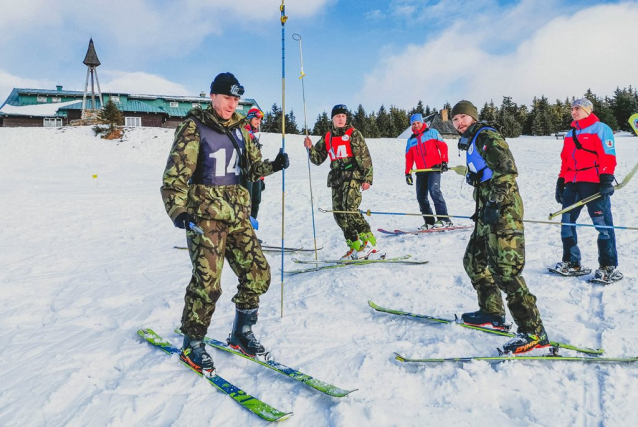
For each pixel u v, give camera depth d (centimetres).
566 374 252
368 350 293
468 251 320
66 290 466
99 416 224
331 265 523
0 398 247
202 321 264
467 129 312
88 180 1719
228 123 274
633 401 221
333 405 229
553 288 402
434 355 280
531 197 1002
